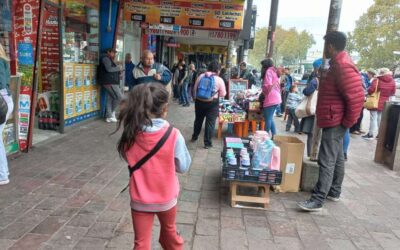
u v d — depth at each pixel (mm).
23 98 5629
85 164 5332
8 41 5355
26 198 4020
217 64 6797
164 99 2289
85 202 4004
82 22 7891
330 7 4688
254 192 4590
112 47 8953
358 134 10242
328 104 4035
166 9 9516
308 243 3465
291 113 9508
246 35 15492
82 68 7906
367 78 10586
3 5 5199
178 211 3967
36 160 5383
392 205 4656
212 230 3578
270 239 3486
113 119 8664
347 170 6281
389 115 6730
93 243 3178
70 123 7500
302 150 4676
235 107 8047
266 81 7137
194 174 5270
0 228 3342
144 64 6281
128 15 9578
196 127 7176
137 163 2309
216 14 9477
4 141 5219
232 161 4156
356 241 3578
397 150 6367
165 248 2604
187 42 21797
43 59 7012
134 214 2363
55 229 3377
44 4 6113
